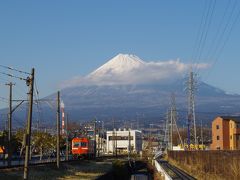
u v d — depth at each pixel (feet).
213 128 383.86
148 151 534.37
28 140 101.76
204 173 185.16
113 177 236.22
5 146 264.11
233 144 358.64
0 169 145.07
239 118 371.15
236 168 135.74
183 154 291.38
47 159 299.17
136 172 322.75
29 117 102.17
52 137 334.65
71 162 246.27
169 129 506.07
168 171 226.38
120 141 622.54
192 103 309.22
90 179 174.81
